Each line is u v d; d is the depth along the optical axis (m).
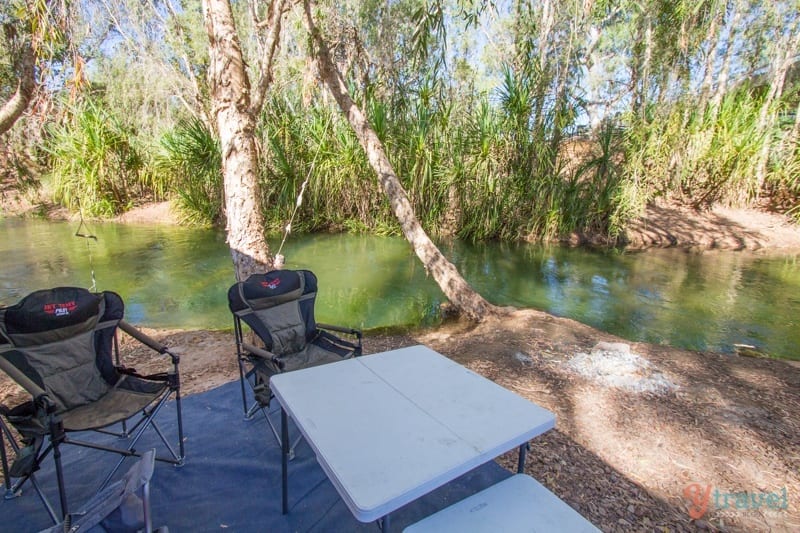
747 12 8.45
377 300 5.15
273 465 1.95
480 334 3.89
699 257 7.41
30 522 1.60
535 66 7.57
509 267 6.78
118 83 12.30
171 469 1.91
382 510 1.01
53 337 1.80
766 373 3.08
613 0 7.09
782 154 8.64
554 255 7.54
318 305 4.97
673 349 3.56
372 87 7.71
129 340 3.72
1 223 10.28
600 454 2.08
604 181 7.95
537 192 8.22
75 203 10.57
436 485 1.10
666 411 2.48
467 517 1.15
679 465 2.01
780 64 8.50
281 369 1.97
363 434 1.28
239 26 9.19
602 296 5.43
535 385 2.78
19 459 1.46
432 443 1.24
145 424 1.86
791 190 8.95
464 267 6.77
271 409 2.41
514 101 7.61
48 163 11.21
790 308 4.97
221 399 2.54
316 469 1.92
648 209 9.66
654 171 8.11
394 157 8.42
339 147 8.67
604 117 8.76
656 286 5.84
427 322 4.43
